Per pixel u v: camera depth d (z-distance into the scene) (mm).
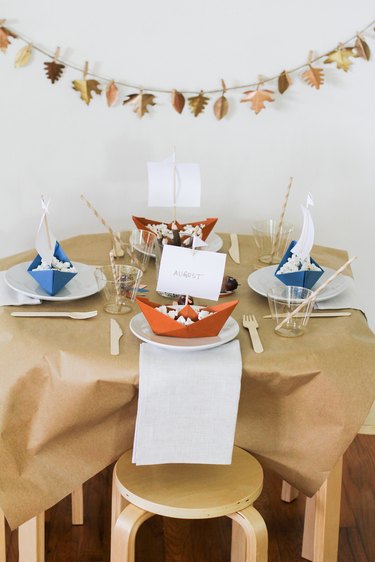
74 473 1688
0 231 2846
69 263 1979
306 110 2775
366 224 2922
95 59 2672
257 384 1645
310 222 1990
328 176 2857
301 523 2279
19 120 2717
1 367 1639
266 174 2844
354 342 1730
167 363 1583
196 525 2271
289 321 1765
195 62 2699
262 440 1729
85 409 1616
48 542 2156
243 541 1991
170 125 2766
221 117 2725
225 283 1988
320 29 2682
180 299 1805
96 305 1900
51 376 1616
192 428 1601
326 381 1625
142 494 1622
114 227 2877
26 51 2615
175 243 2033
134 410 1706
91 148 2771
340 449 1659
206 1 2633
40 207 2824
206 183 2844
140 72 2701
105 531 2213
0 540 1959
